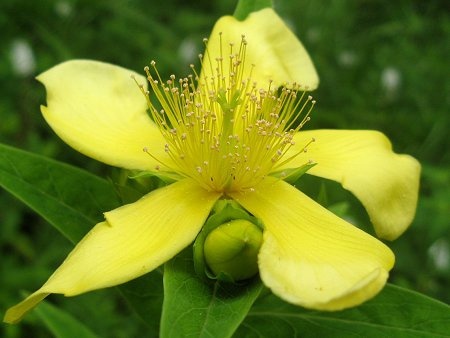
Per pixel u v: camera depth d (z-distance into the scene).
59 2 0.21
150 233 0.08
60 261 0.17
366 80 0.22
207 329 0.07
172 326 0.07
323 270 0.07
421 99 0.22
